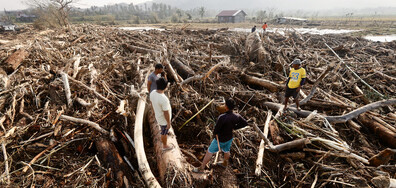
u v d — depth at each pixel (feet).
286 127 16.05
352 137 17.04
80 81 19.16
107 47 34.60
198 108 18.13
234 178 12.62
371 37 90.27
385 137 16.11
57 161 11.97
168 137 13.57
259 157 13.79
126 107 16.34
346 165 13.74
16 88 16.49
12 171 11.18
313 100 20.18
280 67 28.94
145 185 11.37
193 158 14.02
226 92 21.80
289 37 52.95
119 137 14.71
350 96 24.32
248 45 37.93
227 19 194.49
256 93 21.25
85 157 12.62
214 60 31.42
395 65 34.58
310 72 29.86
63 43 32.58
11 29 69.21
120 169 12.07
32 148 12.12
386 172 12.87
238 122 11.24
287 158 14.02
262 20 215.92
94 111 15.53
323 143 14.73
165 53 27.99
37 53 23.62
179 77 23.41
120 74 23.70
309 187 12.44
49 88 16.60
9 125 13.58
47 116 14.48
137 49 34.32
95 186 10.91
